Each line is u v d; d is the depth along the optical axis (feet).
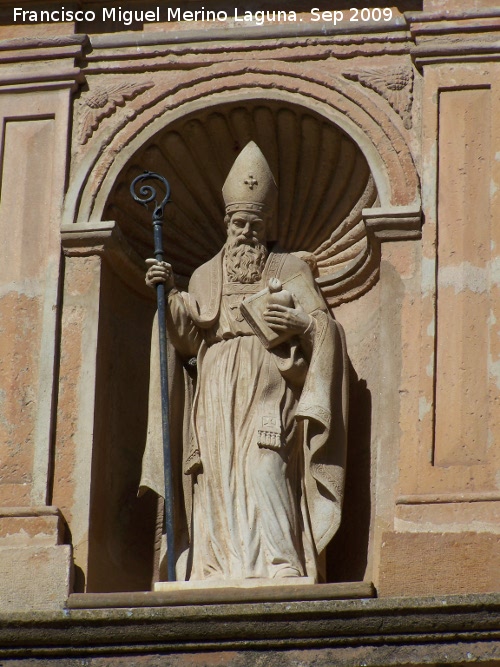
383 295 66.69
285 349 66.85
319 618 59.72
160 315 66.33
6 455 66.64
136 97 71.05
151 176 67.62
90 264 68.95
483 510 62.90
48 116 70.90
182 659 60.13
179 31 71.51
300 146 71.67
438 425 64.69
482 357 65.21
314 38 70.69
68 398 67.41
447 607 59.11
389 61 70.13
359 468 67.51
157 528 68.39
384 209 67.26
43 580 64.49
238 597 61.77
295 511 65.21
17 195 69.92
